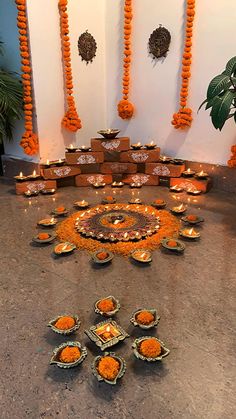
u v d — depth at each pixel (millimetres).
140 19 2838
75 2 2779
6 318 1210
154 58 2859
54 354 1003
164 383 941
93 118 3254
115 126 3346
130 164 2842
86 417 842
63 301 1307
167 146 3025
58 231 1926
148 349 998
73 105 2918
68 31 2736
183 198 2523
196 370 986
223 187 2723
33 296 1341
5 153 3168
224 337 1118
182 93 2729
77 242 1780
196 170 2854
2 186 2877
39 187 2672
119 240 1781
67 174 2779
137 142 3236
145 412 855
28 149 2760
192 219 2023
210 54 2543
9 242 1815
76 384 938
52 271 1526
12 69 2783
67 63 2793
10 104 2520
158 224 1982
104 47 3145
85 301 1306
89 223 1989
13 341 1098
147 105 3049
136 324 1118
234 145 2514
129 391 917
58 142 2986
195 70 2654
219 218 2129
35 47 2596
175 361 1019
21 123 2865
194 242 1807
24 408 866
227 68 1941
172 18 2656
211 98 1907
